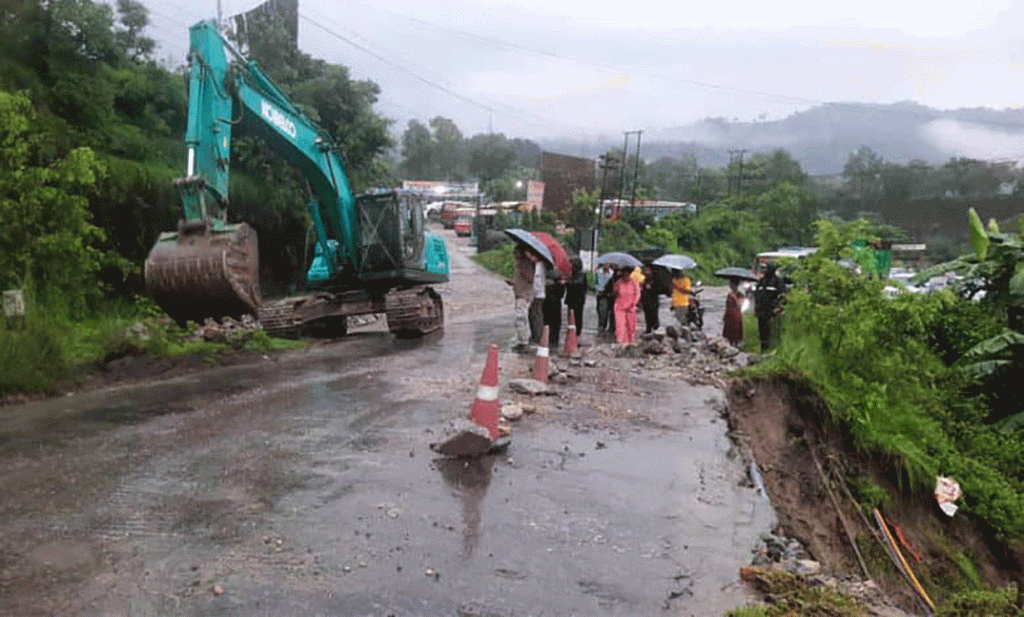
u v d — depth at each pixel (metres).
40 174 12.80
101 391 9.78
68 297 13.60
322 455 6.82
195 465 6.45
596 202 48.44
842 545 7.07
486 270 43.53
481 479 6.34
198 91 12.95
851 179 84.38
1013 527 8.62
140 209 18.05
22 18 16.70
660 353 13.38
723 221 57.91
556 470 6.70
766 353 13.34
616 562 4.92
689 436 8.05
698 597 4.52
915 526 8.29
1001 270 14.14
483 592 4.38
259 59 29.72
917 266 54.31
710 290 43.12
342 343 15.36
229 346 13.01
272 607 4.05
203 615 3.94
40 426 7.77
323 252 17.34
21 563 4.47
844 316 10.19
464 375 11.08
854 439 8.88
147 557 4.61
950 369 11.63
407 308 15.64
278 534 5.03
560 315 15.00
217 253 12.25
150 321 14.19
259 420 8.12
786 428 9.01
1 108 12.50
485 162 103.69
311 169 16.19
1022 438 10.64
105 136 18.11
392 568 4.61
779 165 86.06
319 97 30.22
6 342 9.45
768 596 4.62
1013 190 72.81
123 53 21.69
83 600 4.04
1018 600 6.24
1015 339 11.56
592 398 9.68
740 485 6.63
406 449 7.09
